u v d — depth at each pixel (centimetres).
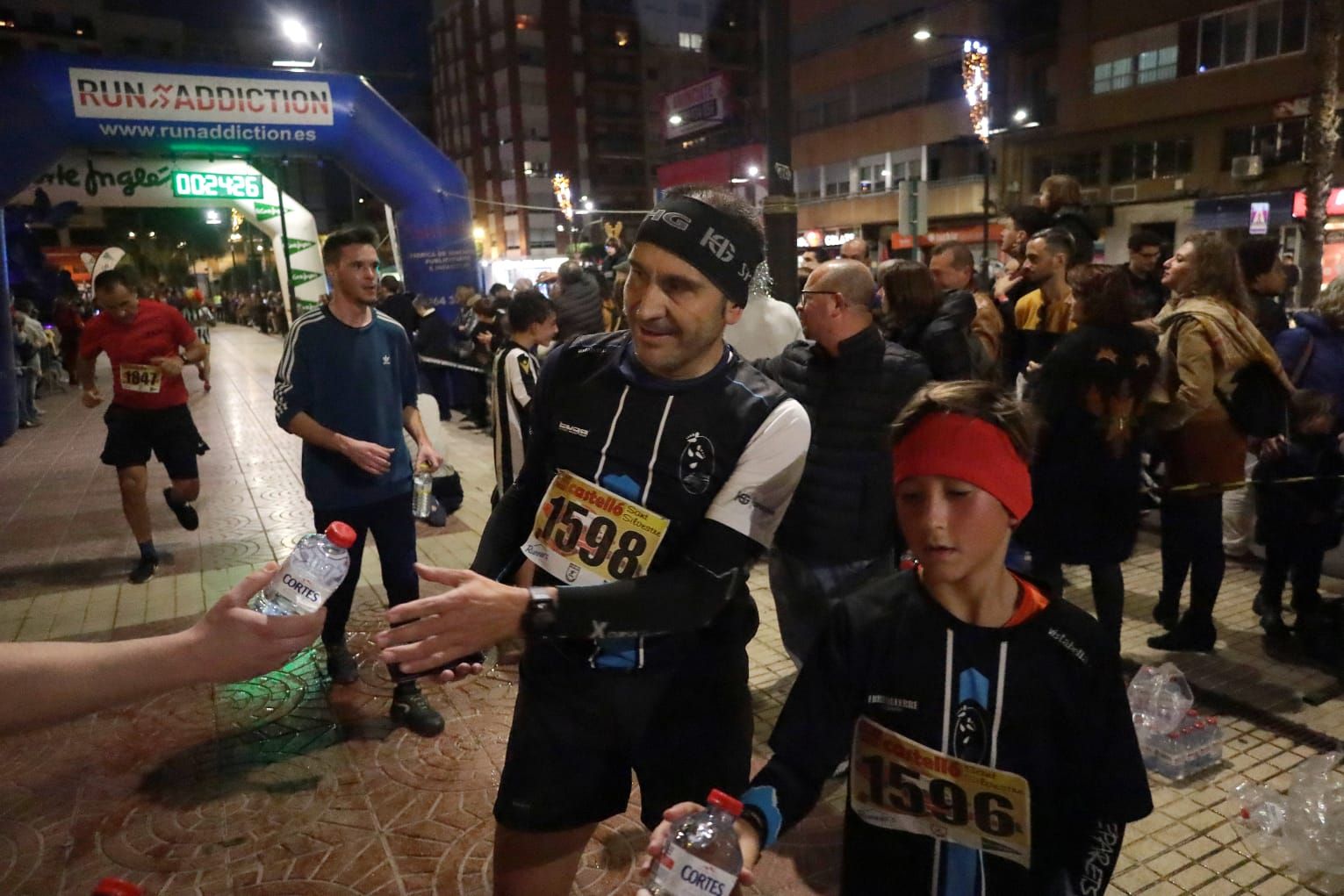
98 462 976
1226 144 2559
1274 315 502
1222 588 494
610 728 190
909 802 154
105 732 378
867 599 155
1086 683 143
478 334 1077
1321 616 425
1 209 983
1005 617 146
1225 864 276
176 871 289
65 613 518
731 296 177
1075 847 152
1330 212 2206
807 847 293
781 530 328
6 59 904
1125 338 346
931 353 349
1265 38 2419
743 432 182
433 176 1112
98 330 560
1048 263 501
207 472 905
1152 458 480
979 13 3269
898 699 150
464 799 325
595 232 1266
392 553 389
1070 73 2939
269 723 383
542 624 161
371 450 361
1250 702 371
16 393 1090
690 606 175
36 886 283
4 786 339
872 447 309
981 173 3350
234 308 5109
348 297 369
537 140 6606
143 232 5734
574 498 190
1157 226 2738
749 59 7369
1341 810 289
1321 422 402
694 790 196
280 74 1013
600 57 6738
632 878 279
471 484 812
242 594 122
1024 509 142
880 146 3800
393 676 375
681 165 4731
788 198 647
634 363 189
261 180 1285
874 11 3719
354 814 318
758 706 382
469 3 6781
